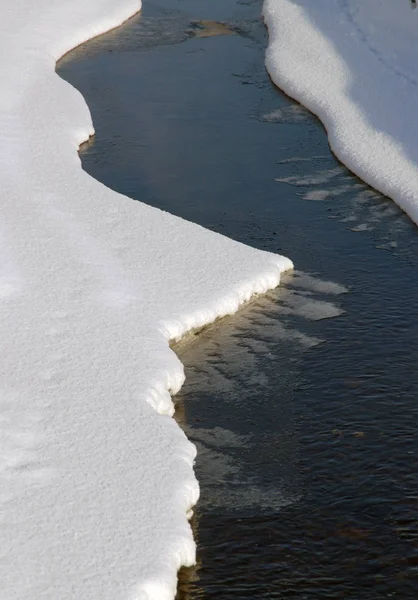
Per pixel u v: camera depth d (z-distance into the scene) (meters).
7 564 5.09
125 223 9.29
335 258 9.26
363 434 6.71
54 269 8.21
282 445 6.62
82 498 5.61
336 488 6.19
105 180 10.97
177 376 7.08
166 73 14.64
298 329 8.02
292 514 5.96
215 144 12.05
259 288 8.45
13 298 7.73
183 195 10.61
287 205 10.41
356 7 15.70
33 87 13.02
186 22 17.38
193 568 5.48
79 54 15.42
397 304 8.44
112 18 16.94
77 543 5.28
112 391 6.64
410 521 5.88
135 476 5.84
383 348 7.77
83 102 13.02
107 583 5.03
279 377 7.38
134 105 13.30
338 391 7.20
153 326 7.52
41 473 5.79
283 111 13.13
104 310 7.66
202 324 7.85
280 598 5.32
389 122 11.92
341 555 5.63
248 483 6.25
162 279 8.25
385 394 7.16
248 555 5.62
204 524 5.87
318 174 11.16
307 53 14.63
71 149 11.34
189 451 6.13
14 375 6.76
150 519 5.51
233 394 7.19
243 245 9.05
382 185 10.58
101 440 6.13
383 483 6.21
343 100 12.84
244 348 7.73
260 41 16.22
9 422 6.24
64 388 6.64
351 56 14.20
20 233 8.83
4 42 14.77
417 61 13.28
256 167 11.38
